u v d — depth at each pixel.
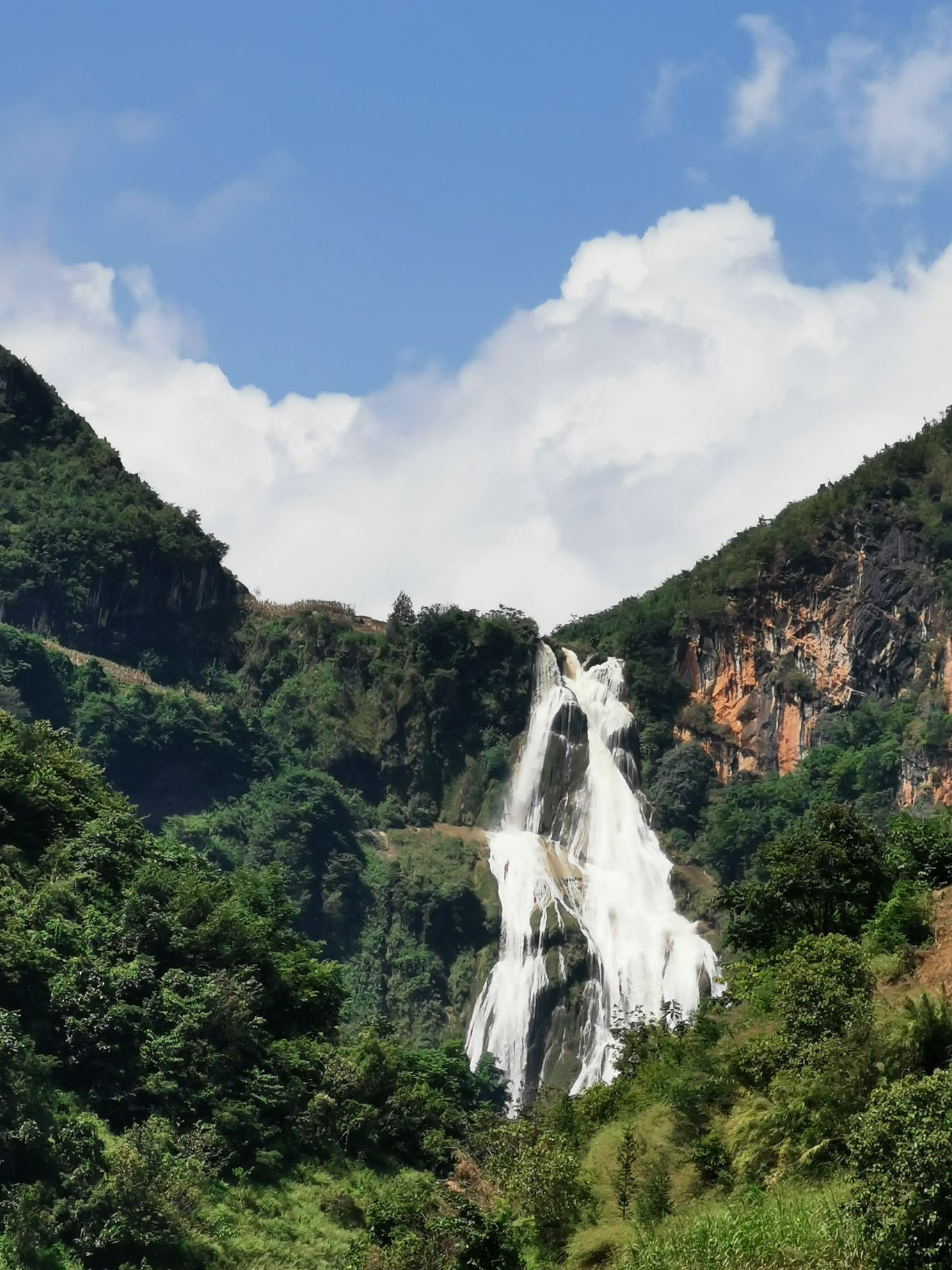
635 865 149.00
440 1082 71.06
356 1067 64.62
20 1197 47.72
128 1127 54.66
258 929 67.44
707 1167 39.50
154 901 64.38
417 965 131.75
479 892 140.25
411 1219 44.41
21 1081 51.16
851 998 39.78
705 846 153.00
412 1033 127.12
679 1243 33.56
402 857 142.25
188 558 160.00
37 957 56.91
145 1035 57.91
